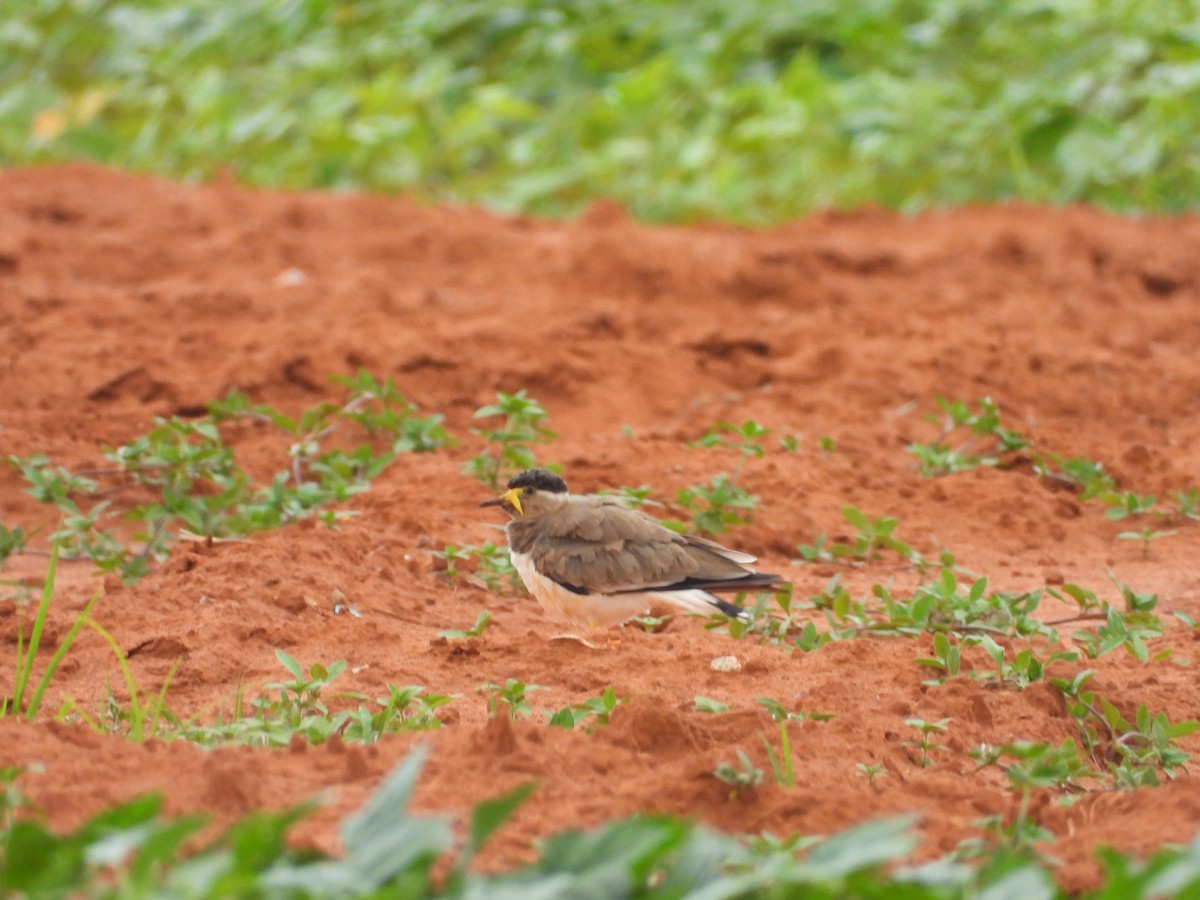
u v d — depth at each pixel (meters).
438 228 31.55
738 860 8.54
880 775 11.54
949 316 28.22
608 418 23.86
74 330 24.73
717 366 25.44
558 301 27.45
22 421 21.86
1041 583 18.03
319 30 45.62
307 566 16.38
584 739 11.35
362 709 12.07
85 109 44.81
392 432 22.25
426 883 7.91
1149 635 15.27
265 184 40.78
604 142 41.44
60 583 17.02
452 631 14.81
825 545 19.03
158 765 10.62
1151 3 41.19
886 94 41.00
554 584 15.34
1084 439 23.42
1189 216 36.56
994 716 13.14
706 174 40.12
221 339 24.66
